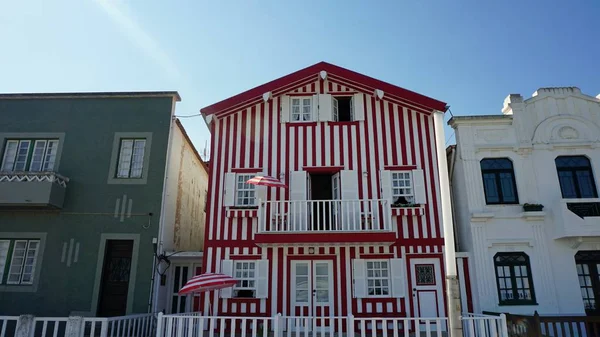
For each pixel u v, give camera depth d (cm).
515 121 1444
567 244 1330
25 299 1301
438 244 1288
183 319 1102
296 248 1301
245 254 1305
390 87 1394
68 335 894
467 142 1441
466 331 1110
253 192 1377
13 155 1452
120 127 1460
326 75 1425
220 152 1410
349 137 1399
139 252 1335
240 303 1263
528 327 1027
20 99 1495
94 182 1405
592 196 1381
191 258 1410
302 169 1374
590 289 1309
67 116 1478
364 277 1265
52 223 1366
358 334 1220
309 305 1253
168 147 1435
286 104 1444
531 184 1392
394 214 1310
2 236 1354
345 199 1319
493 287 1297
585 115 1452
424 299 1245
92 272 1318
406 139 1389
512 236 1345
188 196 1677
